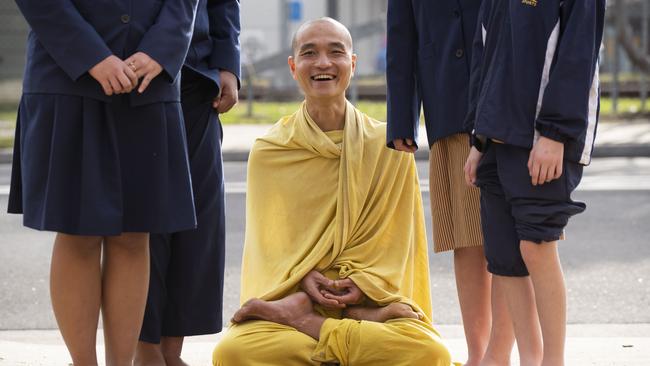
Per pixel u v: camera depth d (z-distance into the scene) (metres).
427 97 5.40
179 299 5.29
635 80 23.67
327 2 27.17
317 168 5.43
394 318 5.05
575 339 6.35
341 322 4.97
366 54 25.77
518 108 4.54
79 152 4.48
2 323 7.38
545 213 4.57
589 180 13.55
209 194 5.30
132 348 4.77
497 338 5.24
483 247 5.34
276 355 4.93
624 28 21.61
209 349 6.16
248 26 26.91
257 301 5.05
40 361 5.78
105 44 4.45
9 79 23.09
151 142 4.58
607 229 10.34
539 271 4.65
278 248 5.42
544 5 4.53
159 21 4.57
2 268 9.02
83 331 4.66
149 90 4.56
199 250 5.29
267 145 5.52
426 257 5.57
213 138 5.32
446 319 7.34
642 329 7.02
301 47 5.33
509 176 4.64
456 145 5.36
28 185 4.52
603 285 8.21
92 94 4.47
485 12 4.91
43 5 4.39
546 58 4.52
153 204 4.58
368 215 5.38
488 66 4.77
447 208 5.44
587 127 4.50
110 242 4.71
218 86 5.22
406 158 5.46
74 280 4.62
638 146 16.14
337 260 5.30
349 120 5.42
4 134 18.27
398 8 5.40
